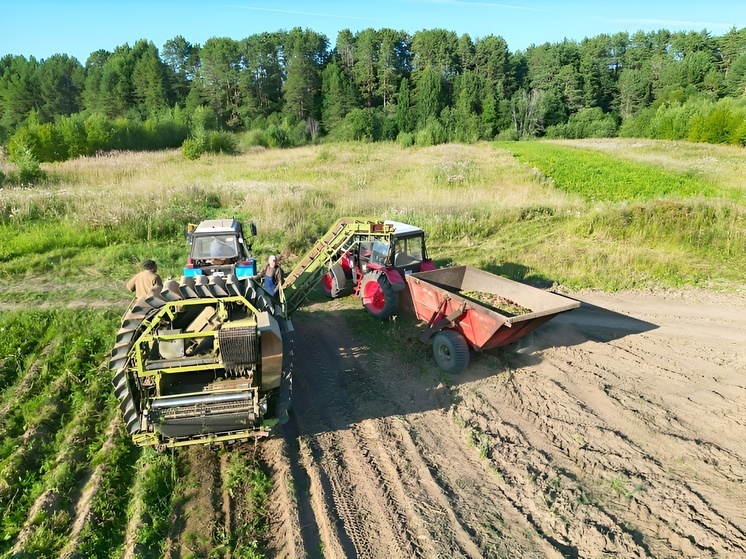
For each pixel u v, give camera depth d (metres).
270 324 5.03
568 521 4.82
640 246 14.74
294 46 89.62
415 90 85.25
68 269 12.70
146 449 5.76
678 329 9.64
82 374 7.67
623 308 10.77
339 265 10.98
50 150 32.38
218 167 32.38
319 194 21.06
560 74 86.44
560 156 38.25
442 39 93.88
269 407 5.54
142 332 5.09
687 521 4.80
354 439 6.15
